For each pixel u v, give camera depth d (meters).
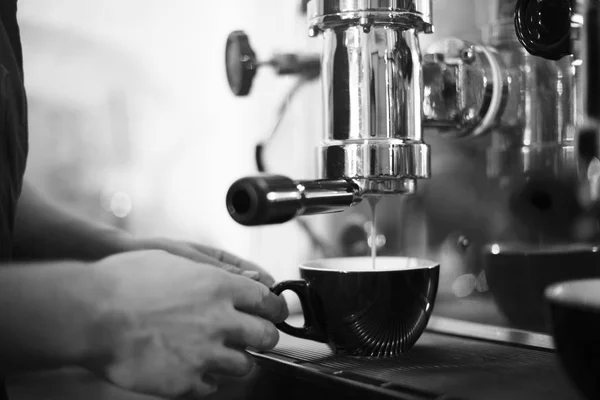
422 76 0.46
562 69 0.47
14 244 0.54
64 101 0.89
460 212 0.60
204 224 0.91
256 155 0.62
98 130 0.90
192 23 0.91
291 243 0.85
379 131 0.42
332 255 0.67
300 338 0.48
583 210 0.55
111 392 0.60
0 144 0.44
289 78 0.80
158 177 0.91
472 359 0.41
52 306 0.36
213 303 0.38
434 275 0.45
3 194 0.44
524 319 0.50
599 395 0.31
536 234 0.57
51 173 0.88
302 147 0.78
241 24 0.86
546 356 0.42
